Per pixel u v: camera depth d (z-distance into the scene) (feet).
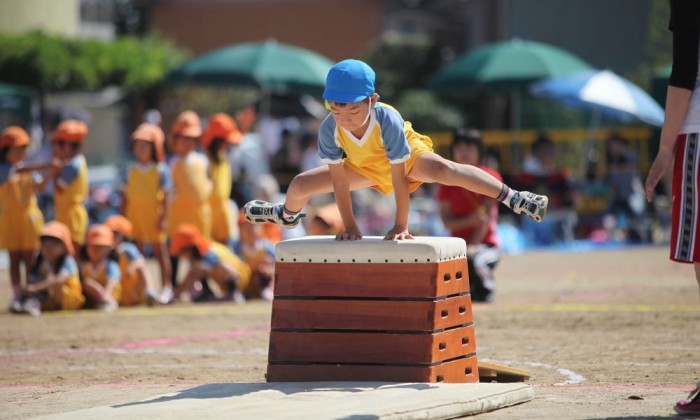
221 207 143.64
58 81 289.94
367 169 66.90
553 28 356.18
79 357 88.94
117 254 127.24
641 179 243.60
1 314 120.16
